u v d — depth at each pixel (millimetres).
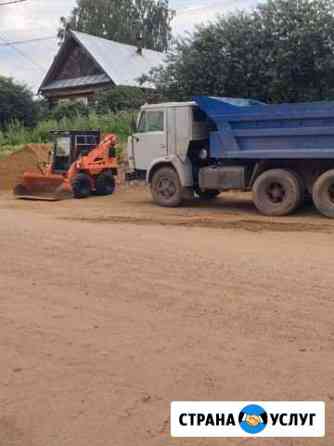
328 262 8367
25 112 40438
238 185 14422
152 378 4820
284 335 5582
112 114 32438
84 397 4566
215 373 4863
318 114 12820
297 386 4621
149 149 15867
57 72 49844
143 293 7012
